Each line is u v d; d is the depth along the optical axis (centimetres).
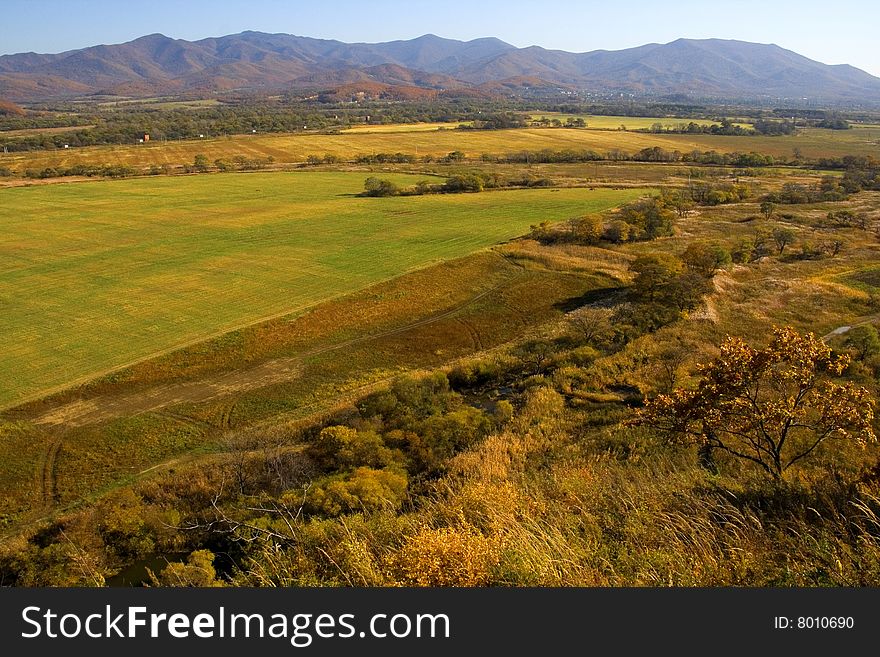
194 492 2969
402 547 1061
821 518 1009
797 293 5541
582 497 1402
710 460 2152
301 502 2427
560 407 3497
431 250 7531
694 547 998
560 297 6028
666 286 5338
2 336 4950
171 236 8238
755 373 1478
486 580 948
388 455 2942
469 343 5106
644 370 3953
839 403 1427
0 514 2923
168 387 4238
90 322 5256
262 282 6347
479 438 3153
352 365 4641
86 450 3441
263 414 3900
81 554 2452
